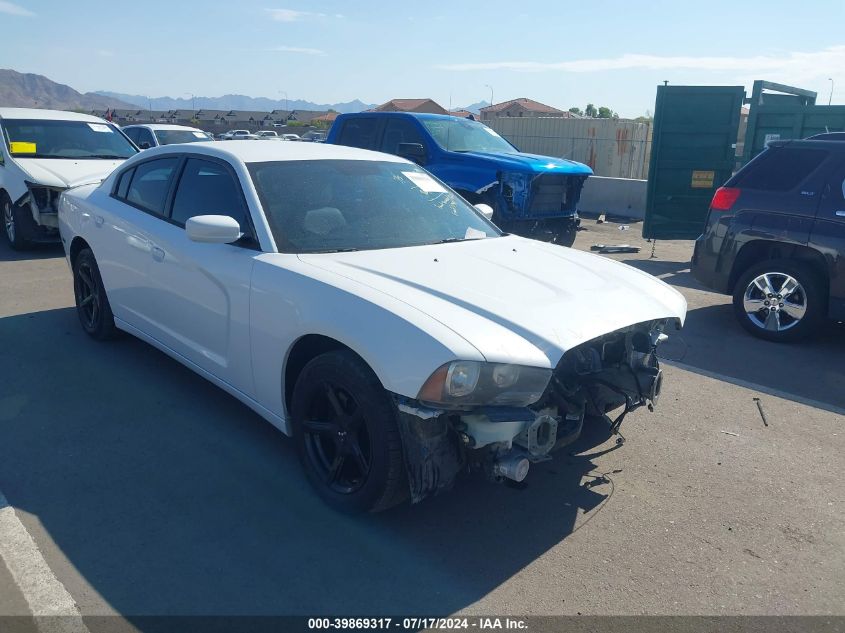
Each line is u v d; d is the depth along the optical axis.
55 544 3.09
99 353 5.44
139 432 4.16
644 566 3.09
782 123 11.01
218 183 4.24
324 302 3.25
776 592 2.95
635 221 15.34
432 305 3.12
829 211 6.18
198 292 4.11
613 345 3.68
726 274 6.91
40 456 3.85
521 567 3.06
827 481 3.90
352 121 11.25
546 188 9.64
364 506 3.25
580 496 3.66
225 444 4.05
